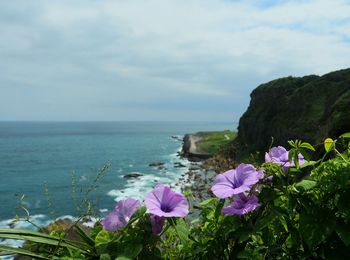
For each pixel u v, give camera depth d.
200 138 97.12
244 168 2.56
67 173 67.38
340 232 2.24
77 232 2.54
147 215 2.42
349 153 2.54
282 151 2.71
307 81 59.41
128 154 101.50
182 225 2.39
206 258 2.54
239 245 2.50
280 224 2.52
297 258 2.44
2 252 2.27
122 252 2.31
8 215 34.31
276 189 2.51
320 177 2.43
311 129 47.16
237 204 2.52
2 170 74.50
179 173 55.72
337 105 27.38
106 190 41.44
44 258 2.32
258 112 63.62
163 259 2.45
